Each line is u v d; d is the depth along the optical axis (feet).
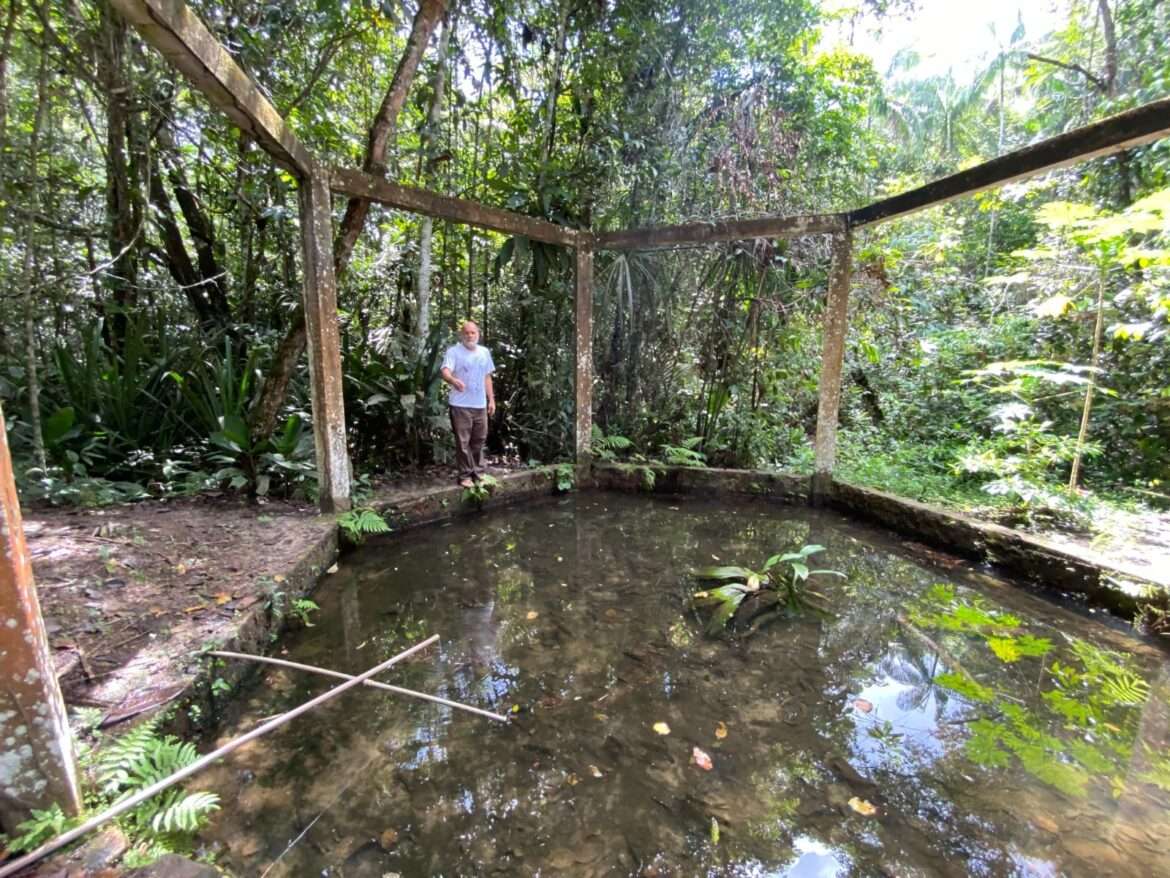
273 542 9.32
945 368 17.01
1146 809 5.08
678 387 17.87
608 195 16.43
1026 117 24.52
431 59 15.03
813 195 18.38
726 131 16.51
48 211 12.91
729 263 16.20
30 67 11.48
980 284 19.57
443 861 4.49
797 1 16.29
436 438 15.47
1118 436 12.79
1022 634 8.20
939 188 11.49
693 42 16.15
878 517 13.06
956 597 9.37
